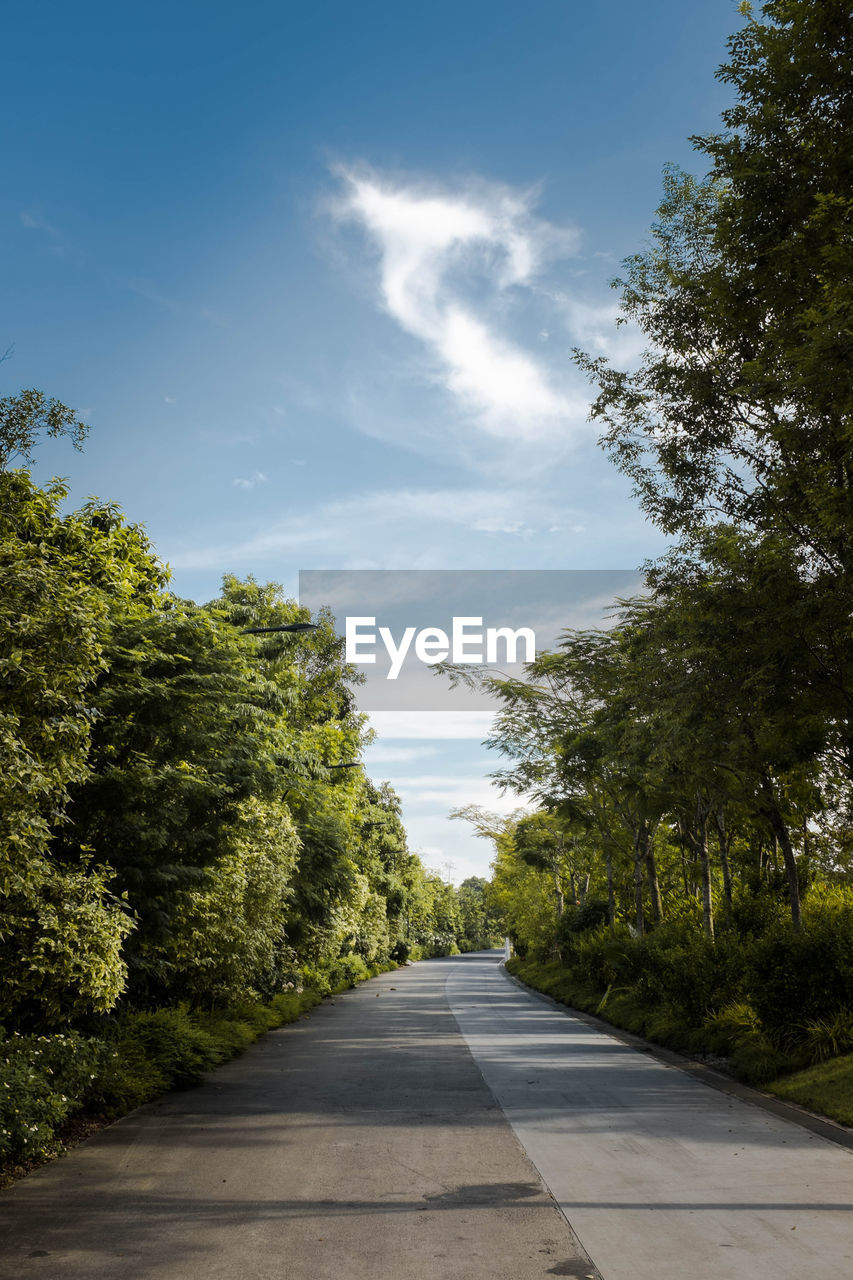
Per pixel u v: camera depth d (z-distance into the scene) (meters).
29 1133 8.34
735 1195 7.19
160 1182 7.89
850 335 8.79
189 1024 15.21
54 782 8.14
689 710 13.95
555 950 47.38
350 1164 8.46
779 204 11.05
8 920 9.30
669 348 14.38
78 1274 5.57
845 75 10.12
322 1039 20.67
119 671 12.30
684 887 34.75
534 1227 6.43
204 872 13.72
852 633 11.59
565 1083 13.48
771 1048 13.62
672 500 14.24
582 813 29.67
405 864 76.56
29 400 10.34
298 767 25.19
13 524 10.16
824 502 10.45
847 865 23.16
